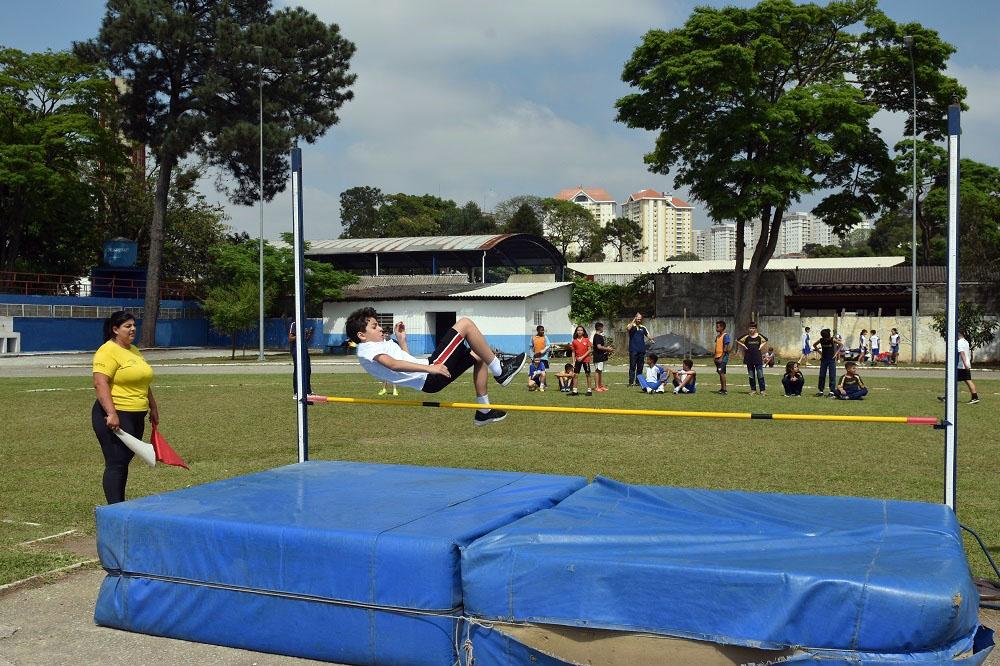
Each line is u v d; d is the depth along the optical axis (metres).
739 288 39.59
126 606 5.27
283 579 4.90
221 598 5.05
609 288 45.91
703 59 34.53
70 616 5.48
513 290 43.19
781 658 3.95
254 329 52.44
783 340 40.03
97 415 7.00
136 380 7.09
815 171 37.50
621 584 4.22
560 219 92.44
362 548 4.71
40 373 29.14
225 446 12.11
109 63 42.34
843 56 39.03
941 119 39.78
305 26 43.16
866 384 24.47
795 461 10.73
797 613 3.93
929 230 57.72
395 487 6.05
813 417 6.43
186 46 42.03
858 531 4.75
